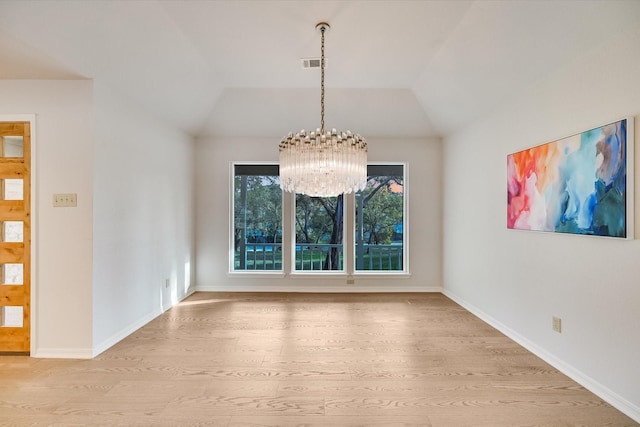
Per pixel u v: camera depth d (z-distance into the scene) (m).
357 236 4.79
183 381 2.15
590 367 2.03
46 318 2.51
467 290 3.76
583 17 1.86
